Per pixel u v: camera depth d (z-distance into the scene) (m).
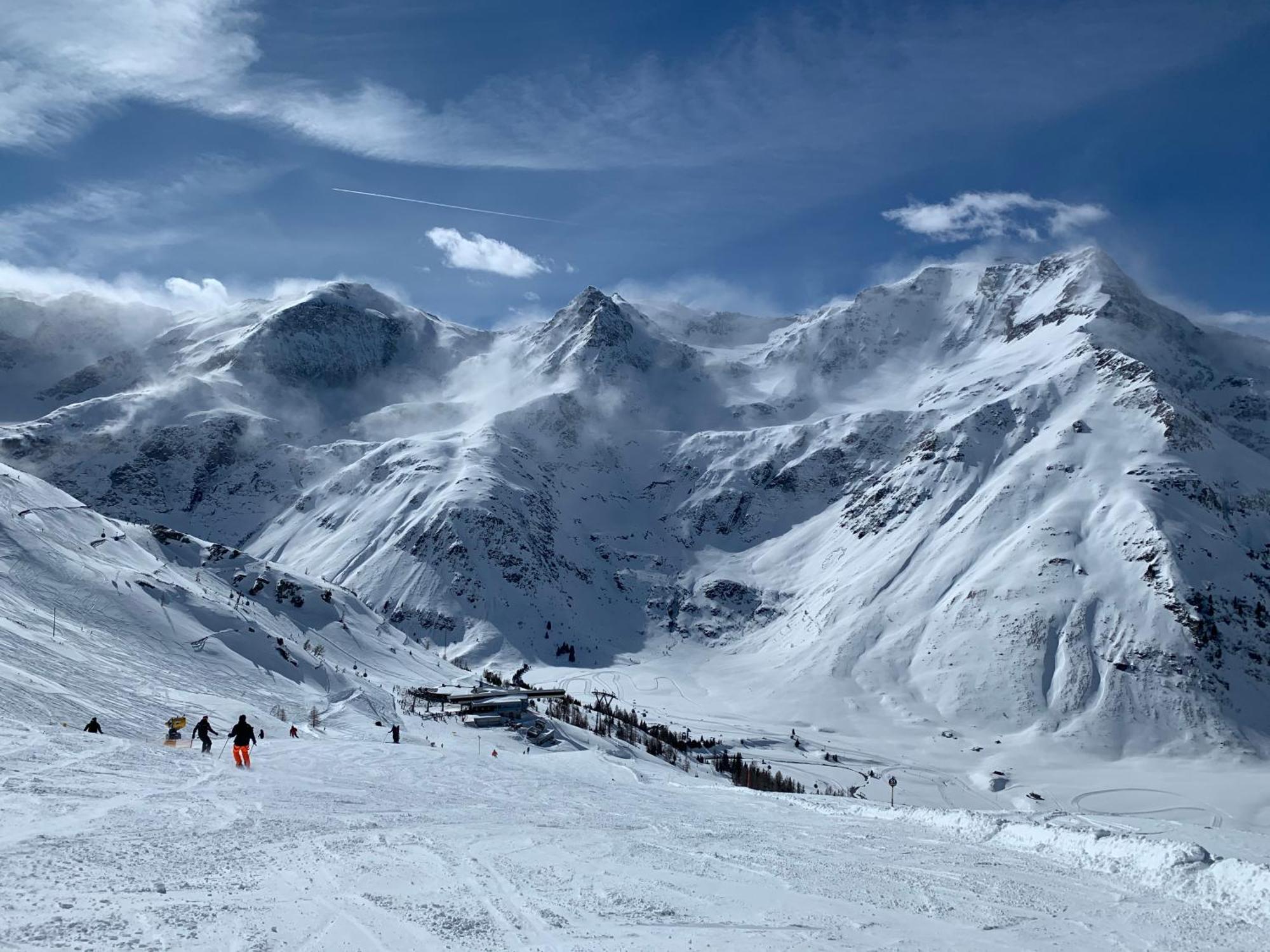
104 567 111.62
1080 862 29.19
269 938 15.66
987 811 38.75
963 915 21.50
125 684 65.50
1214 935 20.66
